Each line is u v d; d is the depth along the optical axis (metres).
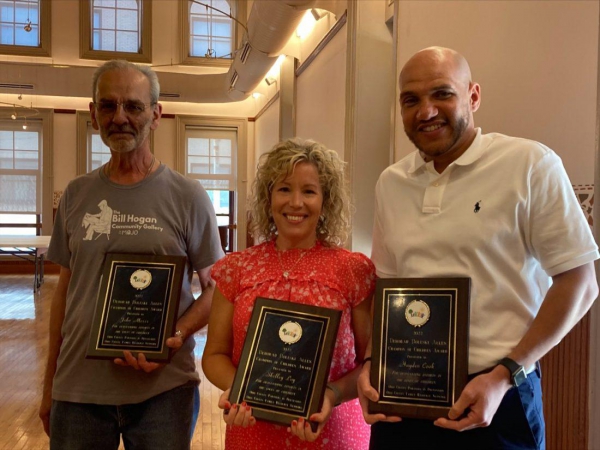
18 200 10.32
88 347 1.57
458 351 1.21
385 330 1.29
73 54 10.26
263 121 10.23
